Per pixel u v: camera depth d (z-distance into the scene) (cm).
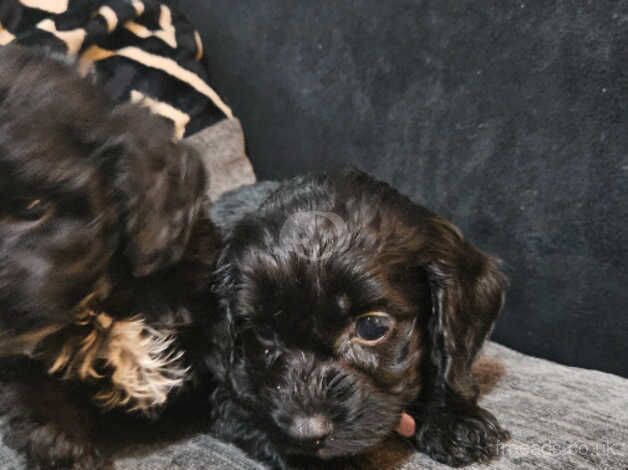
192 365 29
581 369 35
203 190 26
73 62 26
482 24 37
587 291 34
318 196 31
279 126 52
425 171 41
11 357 25
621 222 32
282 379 29
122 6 48
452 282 31
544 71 34
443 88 39
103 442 28
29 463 26
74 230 21
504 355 38
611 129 32
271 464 29
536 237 36
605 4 32
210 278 28
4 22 43
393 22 42
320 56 47
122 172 23
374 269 28
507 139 37
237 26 53
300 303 28
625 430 28
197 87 51
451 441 29
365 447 27
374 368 29
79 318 23
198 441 30
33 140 21
